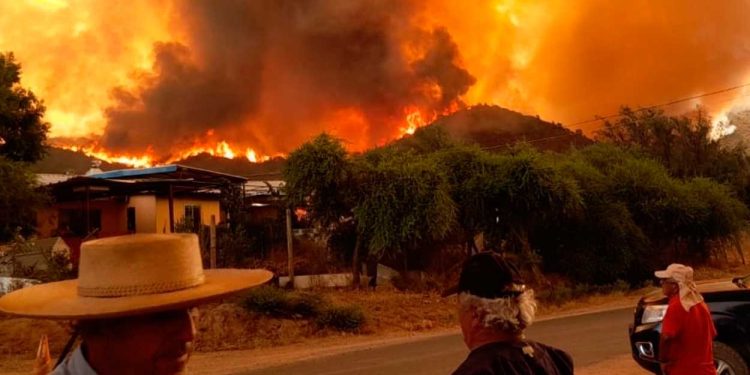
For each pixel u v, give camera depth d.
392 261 22.39
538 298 20.72
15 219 17.62
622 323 15.03
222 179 29.56
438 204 19.86
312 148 20.28
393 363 10.95
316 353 12.53
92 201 29.92
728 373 7.07
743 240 40.62
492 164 23.02
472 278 2.43
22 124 24.62
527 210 22.77
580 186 25.52
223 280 2.12
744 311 7.11
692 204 29.33
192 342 2.02
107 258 1.91
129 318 1.87
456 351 11.93
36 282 16.73
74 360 1.90
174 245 1.97
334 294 18.53
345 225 21.88
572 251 25.22
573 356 10.78
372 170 20.42
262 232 26.92
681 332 5.48
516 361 2.31
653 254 29.19
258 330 14.23
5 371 11.14
